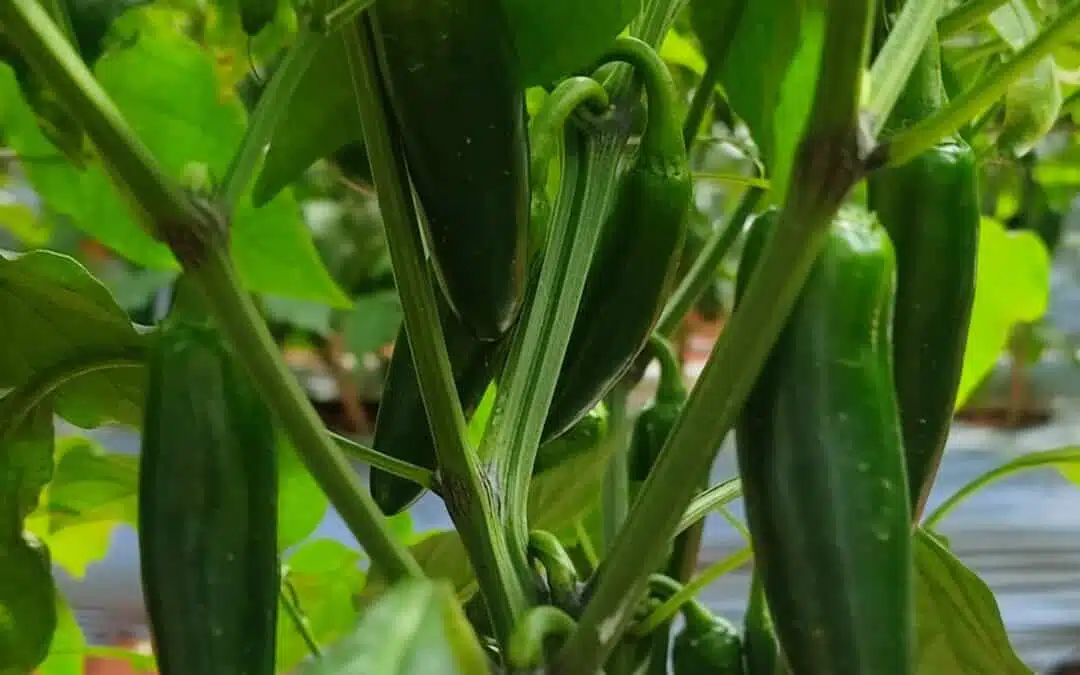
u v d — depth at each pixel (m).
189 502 0.51
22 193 1.17
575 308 0.57
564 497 0.69
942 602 0.63
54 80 0.48
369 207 1.41
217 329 0.52
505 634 0.54
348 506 0.52
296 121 0.57
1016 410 1.71
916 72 0.55
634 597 0.51
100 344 0.59
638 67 0.56
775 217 0.51
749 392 0.50
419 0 0.51
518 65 0.54
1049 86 0.63
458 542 0.71
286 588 0.78
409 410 0.59
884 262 0.51
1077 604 1.38
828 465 0.50
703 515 0.64
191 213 0.49
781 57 0.63
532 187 0.55
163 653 0.51
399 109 0.53
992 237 0.83
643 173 0.57
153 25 0.69
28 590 0.64
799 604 0.50
